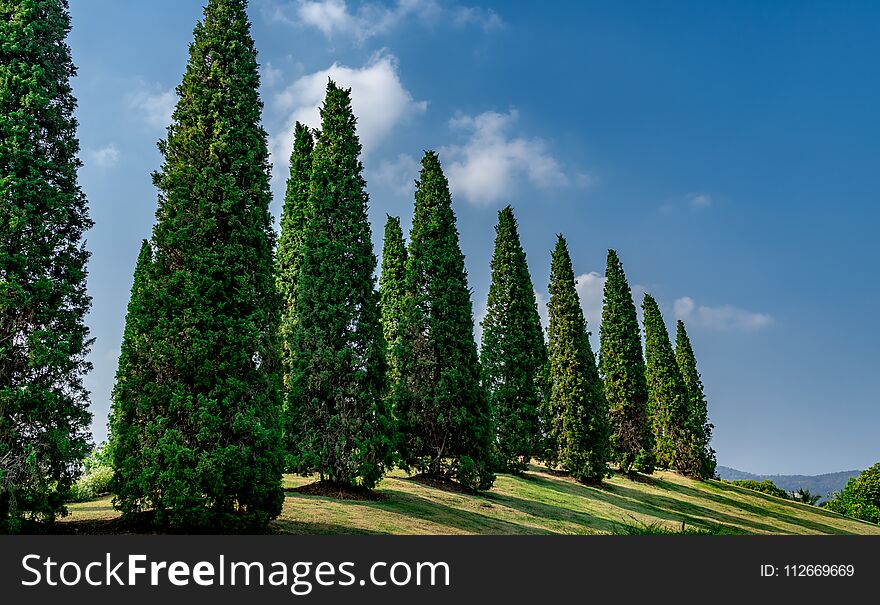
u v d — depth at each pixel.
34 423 12.60
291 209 30.77
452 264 26.59
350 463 19.62
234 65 16.59
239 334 14.48
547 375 38.22
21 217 12.76
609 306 45.22
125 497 13.45
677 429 49.25
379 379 20.78
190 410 13.66
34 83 13.56
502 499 24.48
